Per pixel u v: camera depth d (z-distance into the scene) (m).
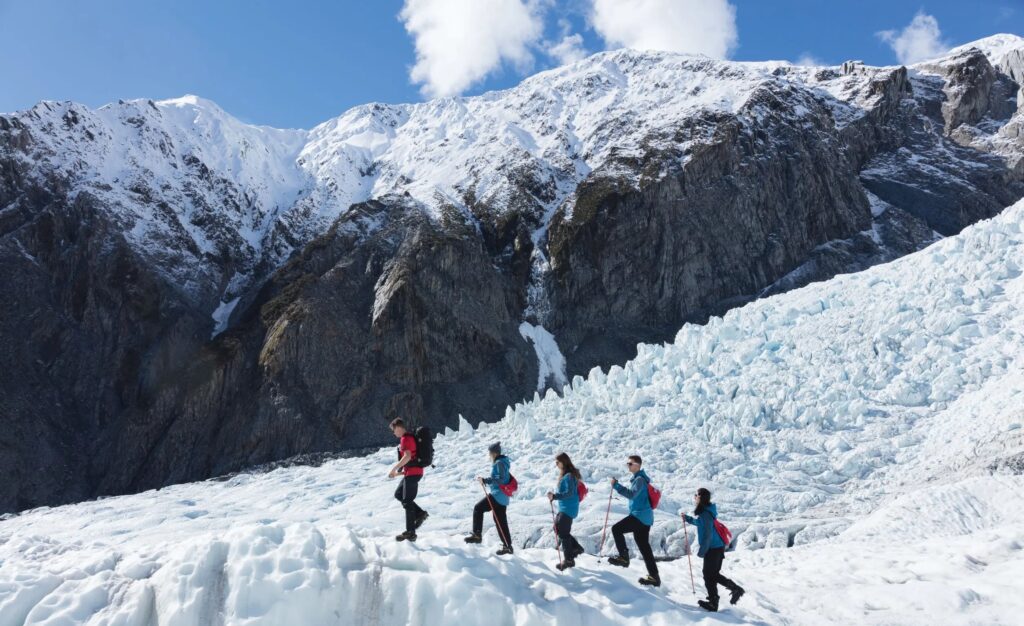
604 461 30.91
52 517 32.78
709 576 9.81
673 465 29.84
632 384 40.06
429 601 8.74
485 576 9.18
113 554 9.91
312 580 8.88
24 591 9.16
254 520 28.03
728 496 26.66
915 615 10.20
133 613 8.82
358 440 64.88
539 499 26.95
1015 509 18.50
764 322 41.53
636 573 10.70
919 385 32.06
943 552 13.94
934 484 24.22
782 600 11.40
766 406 33.22
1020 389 28.05
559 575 9.79
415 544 9.74
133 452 65.50
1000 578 11.42
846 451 29.42
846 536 19.86
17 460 61.72
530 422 35.44
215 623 8.69
